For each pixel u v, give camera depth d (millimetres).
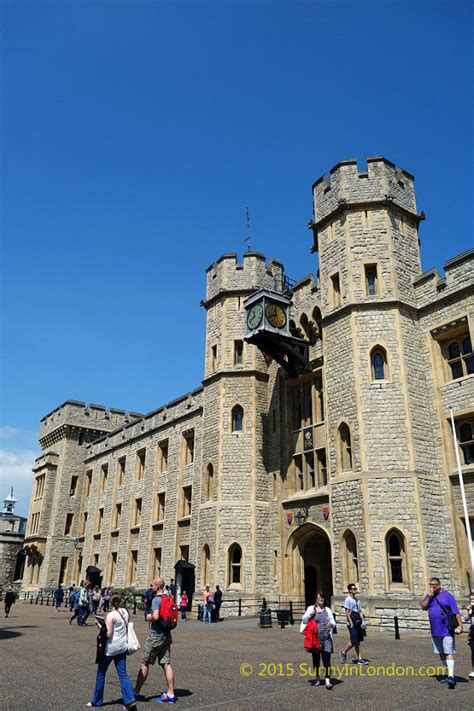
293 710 7316
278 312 21766
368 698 7984
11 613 26875
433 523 16844
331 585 22109
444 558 16641
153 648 7926
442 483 17500
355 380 18469
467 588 16219
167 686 8289
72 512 42125
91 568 33562
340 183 21188
